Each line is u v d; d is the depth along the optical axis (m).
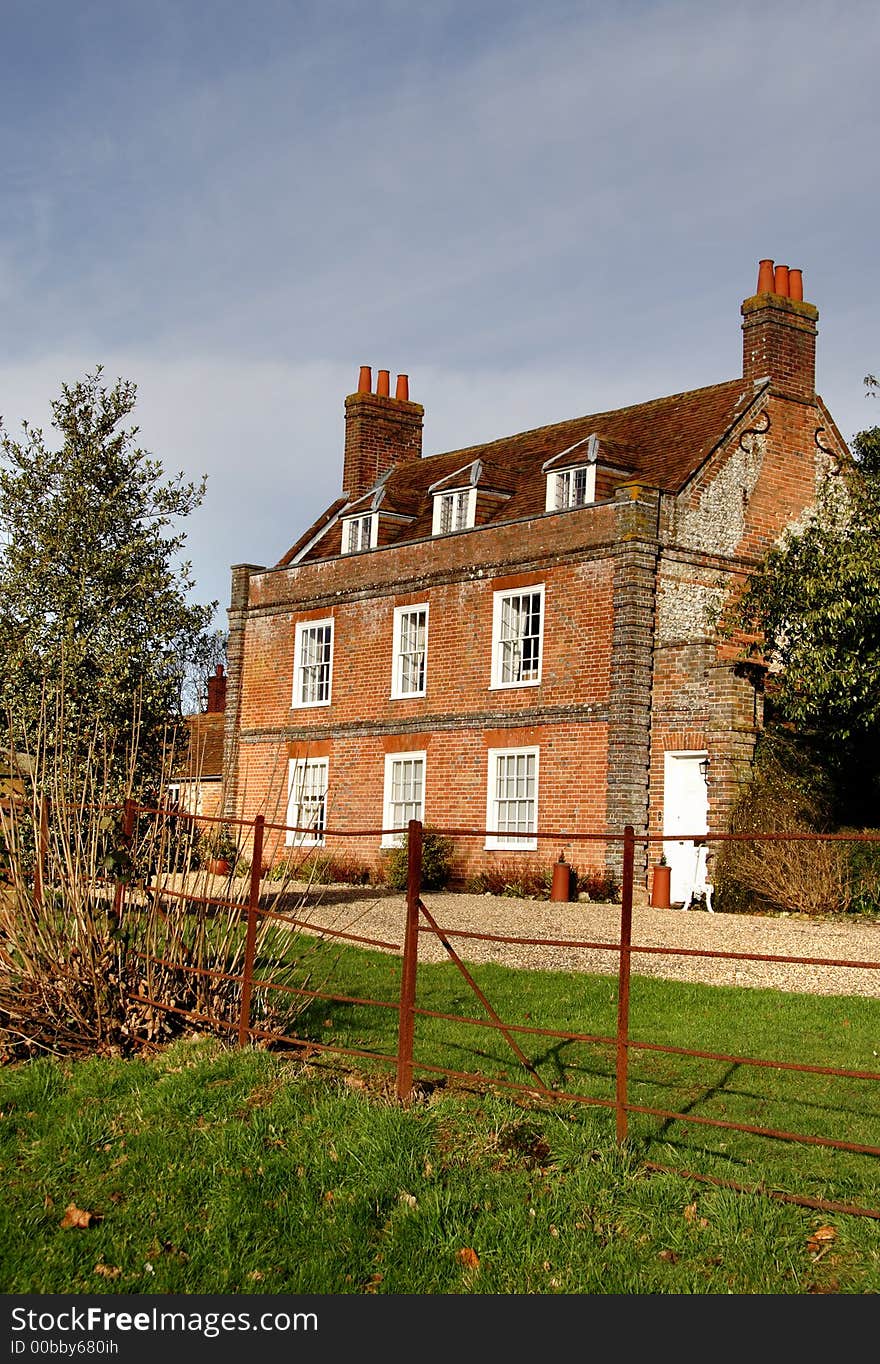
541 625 23.30
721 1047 9.25
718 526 23.05
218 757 34.09
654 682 21.73
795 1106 7.88
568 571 22.94
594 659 22.25
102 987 9.38
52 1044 9.35
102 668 15.54
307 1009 10.42
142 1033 9.43
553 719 22.86
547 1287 5.89
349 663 27.56
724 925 15.77
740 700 20.28
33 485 16.30
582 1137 7.15
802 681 18.78
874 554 18.34
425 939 14.79
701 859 20.53
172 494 16.80
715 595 22.86
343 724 27.41
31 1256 6.34
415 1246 6.32
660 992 11.30
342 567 27.97
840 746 20.05
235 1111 7.93
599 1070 8.71
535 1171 6.93
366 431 32.22
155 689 15.54
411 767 25.94
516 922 16.31
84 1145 7.62
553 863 22.44
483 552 24.69
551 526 23.36
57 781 10.10
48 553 15.88
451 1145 7.25
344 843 26.70
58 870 9.83
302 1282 6.09
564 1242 6.20
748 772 20.12
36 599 15.88
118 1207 6.87
